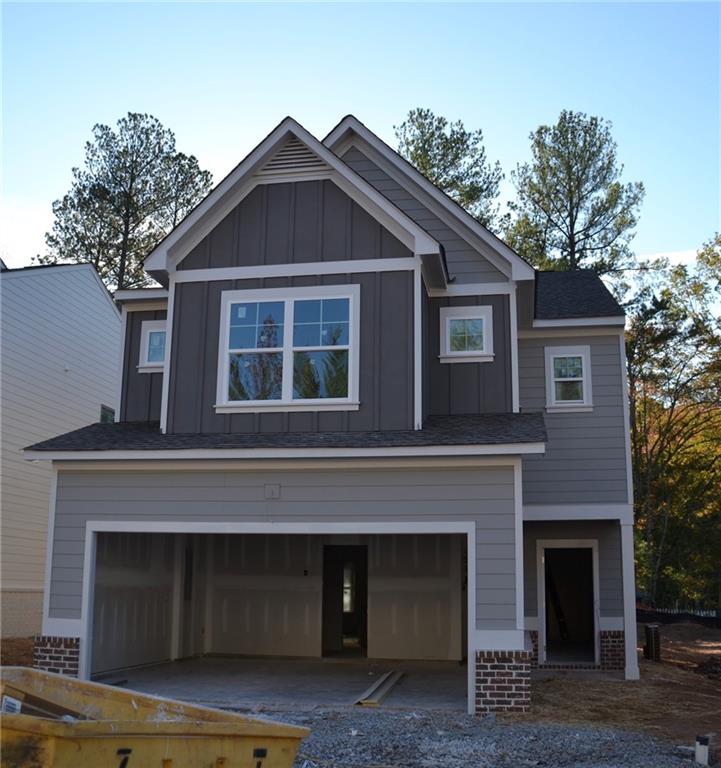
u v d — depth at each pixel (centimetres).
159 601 1603
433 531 1184
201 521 1259
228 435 1349
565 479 1655
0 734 514
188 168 3459
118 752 548
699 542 3409
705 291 3481
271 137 1420
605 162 3478
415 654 1678
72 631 1262
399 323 1358
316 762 842
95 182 3350
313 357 1373
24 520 1964
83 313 2233
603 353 1698
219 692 1277
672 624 2878
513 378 1463
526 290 1530
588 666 1666
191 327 1423
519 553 1153
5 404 1892
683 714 1173
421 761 856
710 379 3419
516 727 1027
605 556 1684
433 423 1370
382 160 1605
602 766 844
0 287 1884
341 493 1225
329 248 1403
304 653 1722
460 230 1532
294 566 1766
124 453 1270
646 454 3441
